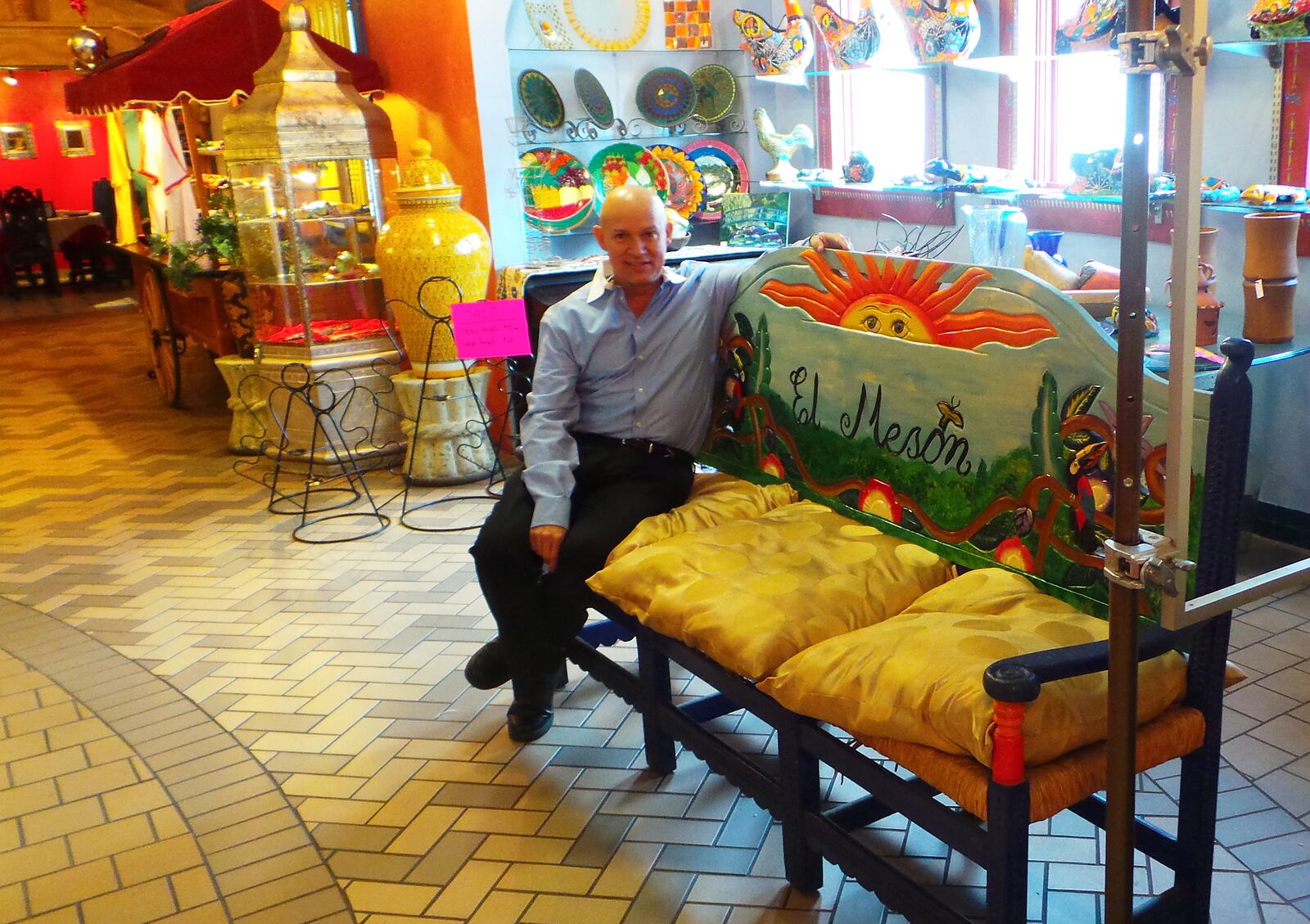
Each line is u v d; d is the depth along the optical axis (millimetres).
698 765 2877
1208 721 1983
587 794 2768
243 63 6172
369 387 5672
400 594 4125
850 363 2719
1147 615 2047
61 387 8344
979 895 2297
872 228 5047
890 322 2598
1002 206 3559
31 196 13344
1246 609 3447
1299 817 2455
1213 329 3123
